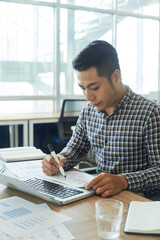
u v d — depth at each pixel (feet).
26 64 14.19
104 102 4.03
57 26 14.49
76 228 2.60
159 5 17.28
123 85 4.54
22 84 14.20
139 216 2.72
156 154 4.17
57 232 2.50
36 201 3.29
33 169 4.45
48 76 14.79
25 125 11.79
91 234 2.48
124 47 16.56
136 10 16.65
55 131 13.73
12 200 3.27
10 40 13.71
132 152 4.42
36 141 13.66
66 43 14.98
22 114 13.58
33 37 14.20
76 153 5.01
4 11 13.43
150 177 3.82
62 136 11.72
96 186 3.46
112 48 4.00
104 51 3.83
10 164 4.74
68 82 15.23
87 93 3.93
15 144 12.85
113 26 16.07
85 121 5.02
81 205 3.15
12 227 2.59
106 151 4.66
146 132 4.27
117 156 4.54
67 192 3.40
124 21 16.38
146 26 17.10
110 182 3.47
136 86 17.20
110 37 16.12
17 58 13.94
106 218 2.39
